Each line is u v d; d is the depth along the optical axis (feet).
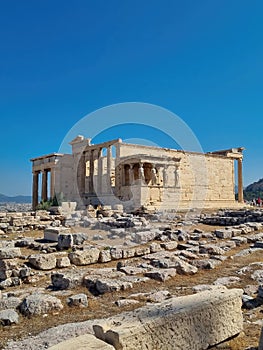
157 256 46.09
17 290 34.06
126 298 30.32
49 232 63.72
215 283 34.55
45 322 25.18
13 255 41.47
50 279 37.96
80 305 28.07
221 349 19.62
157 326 17.58
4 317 24.81
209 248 50.72
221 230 67.56
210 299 20.34
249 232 71.46
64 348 15.79
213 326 19.84
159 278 36.06
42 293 32.55
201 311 19.48
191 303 19.80
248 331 22.16
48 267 40.88
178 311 18.70
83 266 43.21
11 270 37.32
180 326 18.44
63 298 30.45
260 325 23.15
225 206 188.75
